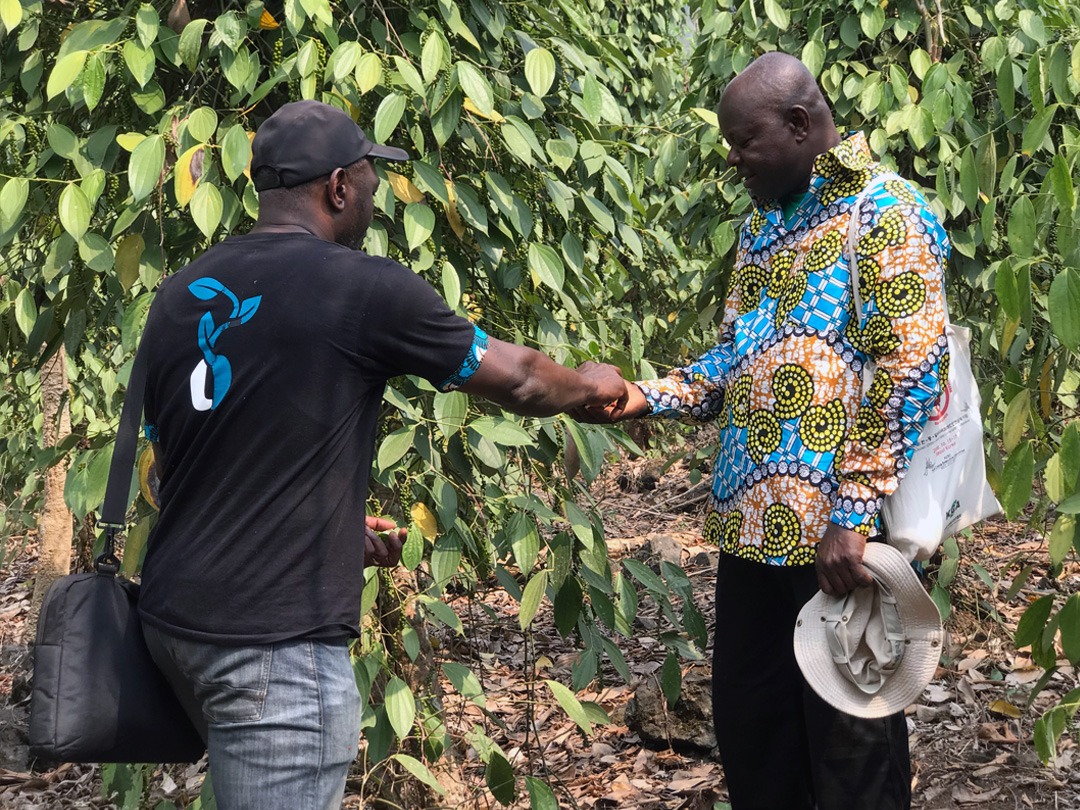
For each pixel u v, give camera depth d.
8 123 2.07
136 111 2.20
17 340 2.51
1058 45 2.43
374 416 1.69
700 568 4.89
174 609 1.59
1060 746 2.95
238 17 2.12
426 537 2.06
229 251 1.68
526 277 2.42
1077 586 3.91
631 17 6.18
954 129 2.97
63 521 4.08
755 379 2.05
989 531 4.55
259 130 1.75
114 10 2.24
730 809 2.41
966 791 2.79
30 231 2.40
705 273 3.48
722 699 2.23
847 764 2.02
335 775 1.63
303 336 1.58
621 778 3.06
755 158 2.00
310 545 1.59
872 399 1.89
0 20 1.97
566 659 4.00
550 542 2.25
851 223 1.93
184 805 2.40
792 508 1.99
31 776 3.55
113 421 2.70
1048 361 2.33
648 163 3.18
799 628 1.94
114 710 1.64
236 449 1.58
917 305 1.86
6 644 4.62
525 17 2.43
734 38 3.31
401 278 1.64
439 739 2.20
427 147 2.30
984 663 3.45
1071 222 2.07
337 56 1.96
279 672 1.58
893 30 3.03
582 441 2.11
